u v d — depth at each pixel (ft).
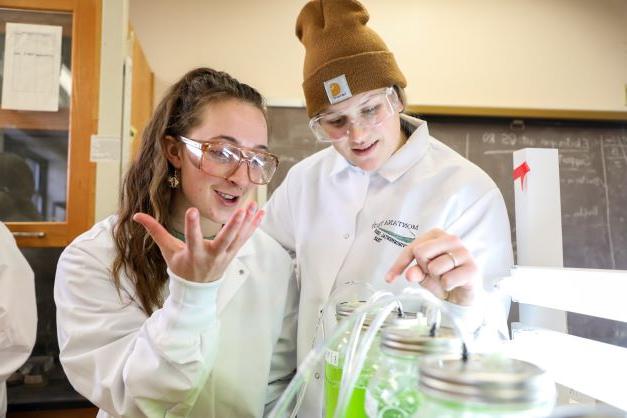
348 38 3.53
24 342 5.19
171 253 2.47
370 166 3.92
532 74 9.49
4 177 6.12
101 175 6.07
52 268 7.27
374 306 1.86
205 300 2.55
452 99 9.30
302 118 8.77
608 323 8.75
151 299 3.30
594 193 9.15
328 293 3.93
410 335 1.59
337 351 1.93
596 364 2.30
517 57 9.48
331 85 3.50
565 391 2.49
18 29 6.11
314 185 4.54
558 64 9.55
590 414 1.47
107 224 3.74
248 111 3.31
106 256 3.43
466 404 1.24
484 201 3.90
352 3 3.65
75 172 6.06
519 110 9.04
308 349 3.79
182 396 2.73
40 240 6.02
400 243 3.94
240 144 3.23
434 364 1.40
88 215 6.06
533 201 3.64
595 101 9.58
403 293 1.86
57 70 6.15
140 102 7.55
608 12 9.75
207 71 3.62
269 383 3.79
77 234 6.04
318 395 3.19
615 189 9.20
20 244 5.98
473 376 1.28
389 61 3.65
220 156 3.16
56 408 5.57
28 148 6.18
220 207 3.32
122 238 3.45
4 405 5.21
